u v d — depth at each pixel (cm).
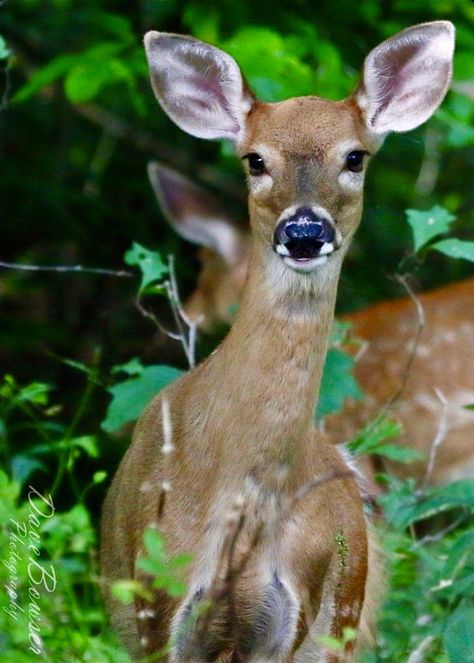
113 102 1773
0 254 1828
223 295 1727
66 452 1149
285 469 892
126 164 1841
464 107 1530
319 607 914
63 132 1830
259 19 1564
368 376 1547
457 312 1581
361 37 1606
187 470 902
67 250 1823
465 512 1177
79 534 972
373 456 1439
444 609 1078
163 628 889
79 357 1750
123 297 1803
